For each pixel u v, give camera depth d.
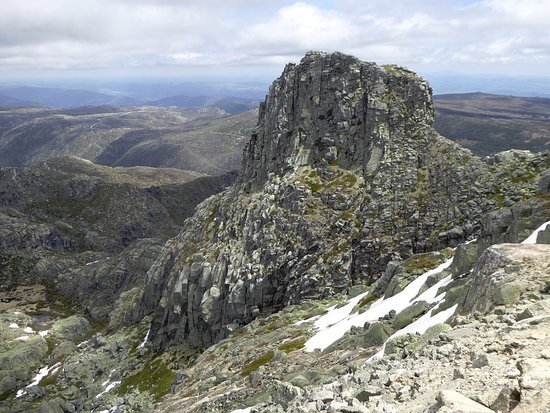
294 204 132.38
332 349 53.88
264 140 170.00
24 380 183.38
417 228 115.56
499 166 120.31
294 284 116.69
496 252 32.81
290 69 166.25
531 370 14.62
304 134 153.38
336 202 129.88
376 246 114.94
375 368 24.48
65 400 144.62
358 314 65.06
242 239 137.62
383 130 139.75
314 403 21.53
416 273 66.25
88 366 167.88
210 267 140.62
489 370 16.64
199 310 138.38
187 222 197.50
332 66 158.25
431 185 124.00
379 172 131.75
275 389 36.62
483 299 29.45
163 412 64.19
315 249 120.88
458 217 112.75
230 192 178.88
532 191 107.12
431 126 142.75
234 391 52.91
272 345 73.94
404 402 17.09
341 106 149.62
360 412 17.05
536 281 27.08
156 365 138.62
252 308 121.19
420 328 38.84
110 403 123.31
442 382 17.55
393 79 147.25
